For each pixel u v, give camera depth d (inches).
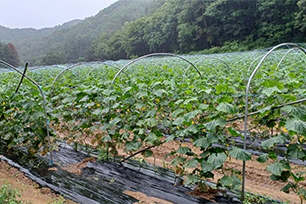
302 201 126.3
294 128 101.5
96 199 144.7
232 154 111.3
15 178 173.8
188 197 138.4
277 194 146.3
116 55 2375.7
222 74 289.9
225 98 126.0
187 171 173.2
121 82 214.7
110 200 143.0
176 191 145.2
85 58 3029.0
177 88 190.7
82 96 188.4
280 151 202.5
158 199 141.5
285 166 108.0
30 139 190.9
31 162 194.5
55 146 191.2
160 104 172.1
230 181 117.7
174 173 165.6
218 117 130.6
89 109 187.3
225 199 132.3
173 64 475.5
